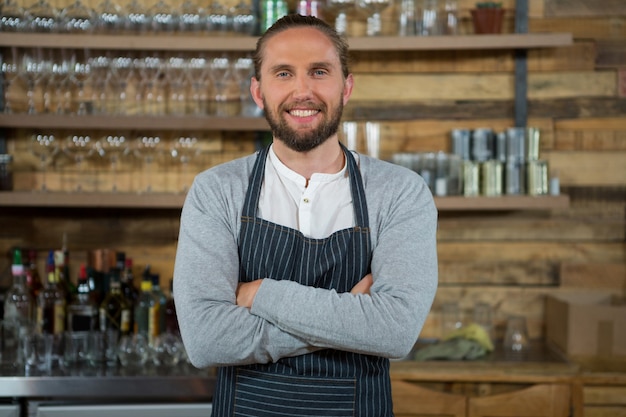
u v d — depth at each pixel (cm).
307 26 184
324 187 191
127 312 318
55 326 316
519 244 360
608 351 319
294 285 177
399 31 342
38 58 336
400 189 190
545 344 347
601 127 357
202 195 190
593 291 359
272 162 193
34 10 331
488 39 334
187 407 272
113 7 334
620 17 356
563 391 303
